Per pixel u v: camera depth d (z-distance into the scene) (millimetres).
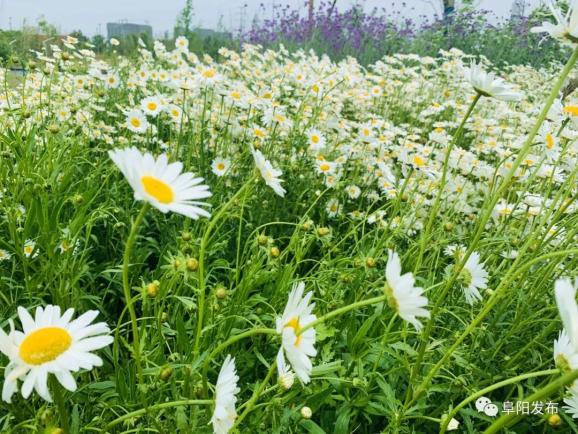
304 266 697
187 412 367
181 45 1197
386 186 786
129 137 855
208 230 338
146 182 251
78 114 817
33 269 543
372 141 848
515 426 477
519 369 526
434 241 646
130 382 394
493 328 527
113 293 566
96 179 696
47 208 538
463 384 432
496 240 560
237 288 484
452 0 2338
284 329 258
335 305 485
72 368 247
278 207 795
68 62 1006
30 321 260
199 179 267
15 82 1049
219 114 887
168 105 842
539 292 545
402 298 248
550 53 2227
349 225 761
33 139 654
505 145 973
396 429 385
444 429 324
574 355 268
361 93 1183
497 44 2268
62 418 274
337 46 2156
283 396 411
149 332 454
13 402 354
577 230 520
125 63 1266
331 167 795
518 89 1367
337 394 458
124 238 579
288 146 867
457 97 1366
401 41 2219
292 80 1086
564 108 561
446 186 746
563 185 529
